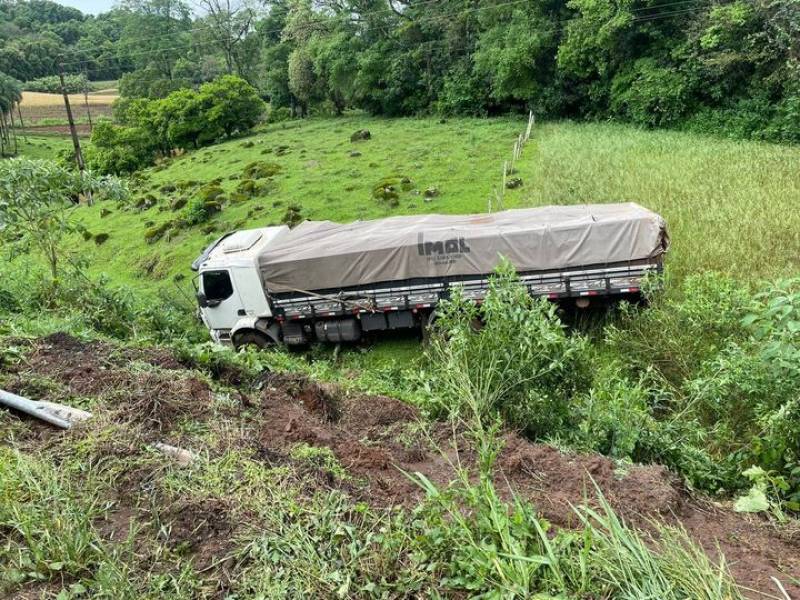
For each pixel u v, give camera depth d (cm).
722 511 522
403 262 1250
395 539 389
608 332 1054
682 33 2980
